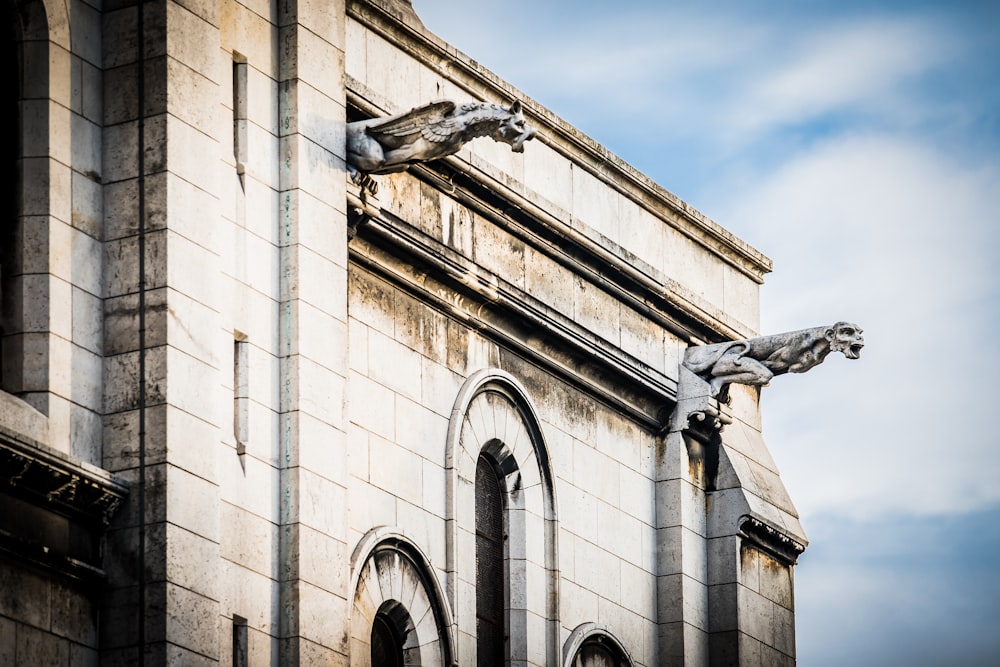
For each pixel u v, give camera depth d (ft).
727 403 184.55
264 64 149.59
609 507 176.24
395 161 154.10
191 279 139.54
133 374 137.39
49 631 132.36
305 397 145.79
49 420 134.72
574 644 169.48
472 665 161.48
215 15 144.36
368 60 159.53
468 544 162.71
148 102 140.56
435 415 161.58
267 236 147.33
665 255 183.32
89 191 139.44
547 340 171.32
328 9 153.79
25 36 139.13
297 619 142.00
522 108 170.09
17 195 137.49
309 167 149.89
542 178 172.14
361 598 153.38
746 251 191.01
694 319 184.34
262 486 143.02
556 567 169.68
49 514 133.59
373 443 156.25
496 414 167.02
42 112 138.21
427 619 158.10
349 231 154.71
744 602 182.60
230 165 145.69
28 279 136.36
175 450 136.36
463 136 153.07
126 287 138.62
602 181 177.78
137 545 135.13
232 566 139.95
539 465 170.30
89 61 141.08
